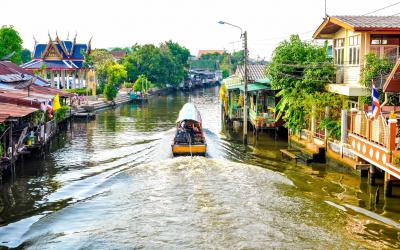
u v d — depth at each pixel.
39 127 29.42
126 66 90.88
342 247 14.91
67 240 15.72
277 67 30.80
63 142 34.66
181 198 19.89
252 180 22.56
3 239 15.93
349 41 26.47
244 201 19.41
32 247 15.25
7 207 19.27
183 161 26.55
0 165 22.50
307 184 21.80
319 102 26.81
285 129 35.94
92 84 68.94
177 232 16.22
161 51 101.12
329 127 25.56
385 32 23.91
